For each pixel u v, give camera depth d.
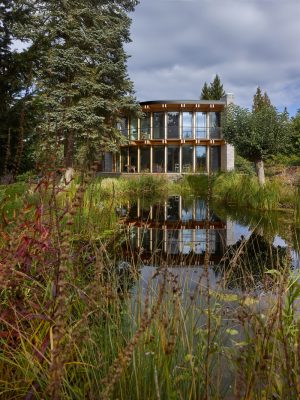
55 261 1.70
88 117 15.14
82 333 1.54
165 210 11.39
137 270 3.07
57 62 15.55
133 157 28.08
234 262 2.69
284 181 14.27
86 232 3.12
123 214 9.61
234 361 1.64
